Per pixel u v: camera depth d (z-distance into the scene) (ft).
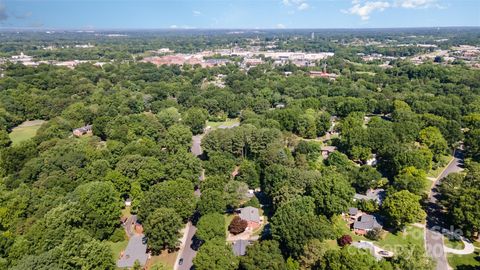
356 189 482.28
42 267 290.56
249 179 489.67
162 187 417.69
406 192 403.13
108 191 411.75
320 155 600.80
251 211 425.28
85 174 473.26
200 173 523.70
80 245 324.80
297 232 333.01
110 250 338.13
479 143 574.15
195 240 393.91
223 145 588.09
